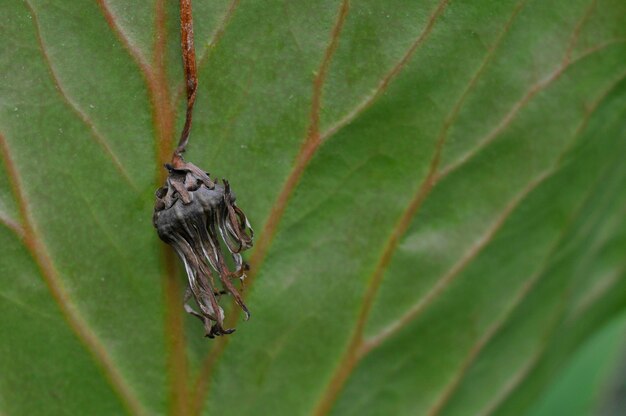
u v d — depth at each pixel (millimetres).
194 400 221
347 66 215
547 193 225
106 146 213
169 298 217
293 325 222
